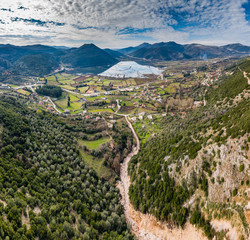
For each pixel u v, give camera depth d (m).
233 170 74.12
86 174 118.94
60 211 82.81
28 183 89.25
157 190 101.88
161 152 124.62
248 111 91.56
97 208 97.06
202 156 91.06
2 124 120.25
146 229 97.12
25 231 63.88
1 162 91.00
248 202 61.84
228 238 62.00
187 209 84.38
